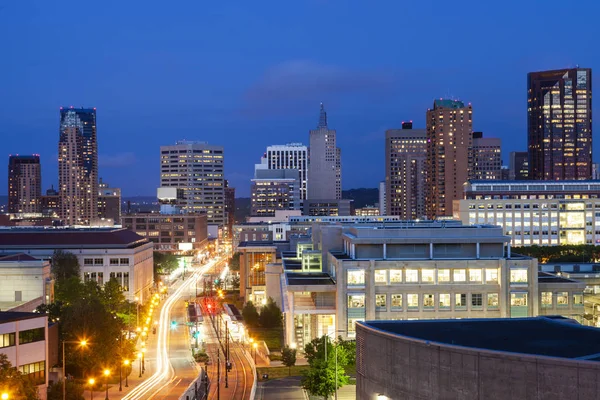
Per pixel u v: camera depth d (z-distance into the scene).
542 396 67.38
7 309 157.75
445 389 74.25
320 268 186.38
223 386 138.75
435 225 185.38
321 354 126.62
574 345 75.56
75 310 142.88
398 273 155.25
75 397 121.31
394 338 80.38
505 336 80.75
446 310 154.88
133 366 164.25
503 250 160.50
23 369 121.50
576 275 179.38
